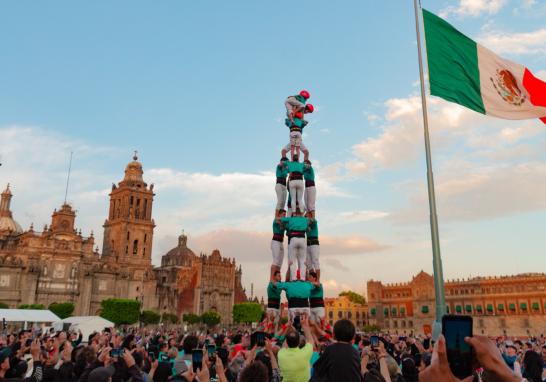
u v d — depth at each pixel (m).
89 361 12.09
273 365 11.59
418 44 21.41
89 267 131.00
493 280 131.62
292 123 25.02
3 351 12.01
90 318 66.12
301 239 22.95
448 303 139.38
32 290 117.44
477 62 21.89
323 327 21.81
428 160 19.50
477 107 21.30
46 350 16.69
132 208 151.88
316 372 7.91
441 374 3.56
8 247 131.50
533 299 122.62
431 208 18.58
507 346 19.38
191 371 9.16
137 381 10.85
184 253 168.38
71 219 137.12
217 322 128.50
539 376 14.96
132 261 145.88
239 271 161.62
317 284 22.30
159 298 140.38
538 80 22.38
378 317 154.75
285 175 24.67
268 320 22.28
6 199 157.88
